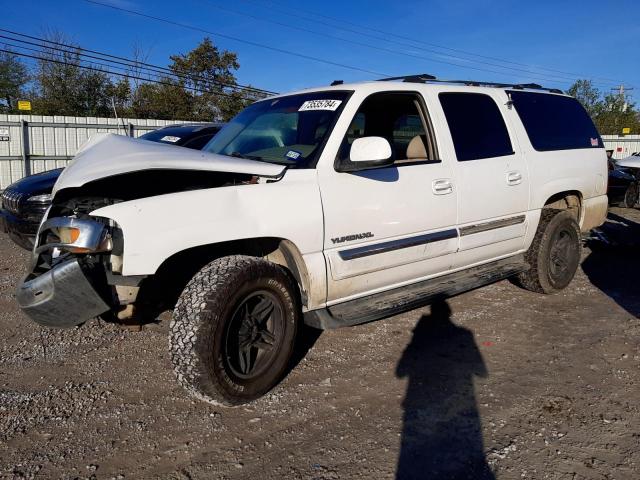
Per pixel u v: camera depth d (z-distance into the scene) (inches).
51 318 119.4
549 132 212.4
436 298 163.6
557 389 139.3
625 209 499.2
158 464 110.1
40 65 1253.7
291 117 160.9
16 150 684.7
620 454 111.3
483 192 177.3
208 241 121.6
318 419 126.8
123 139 148.5
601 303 208.5
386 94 159.8
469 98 185.2
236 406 130.0
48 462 110.7
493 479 104.1
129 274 114.2
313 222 135.7
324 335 176.9
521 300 211.8
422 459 110.7
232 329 127.1
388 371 151.2
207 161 130.2
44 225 126.7
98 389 141.6
